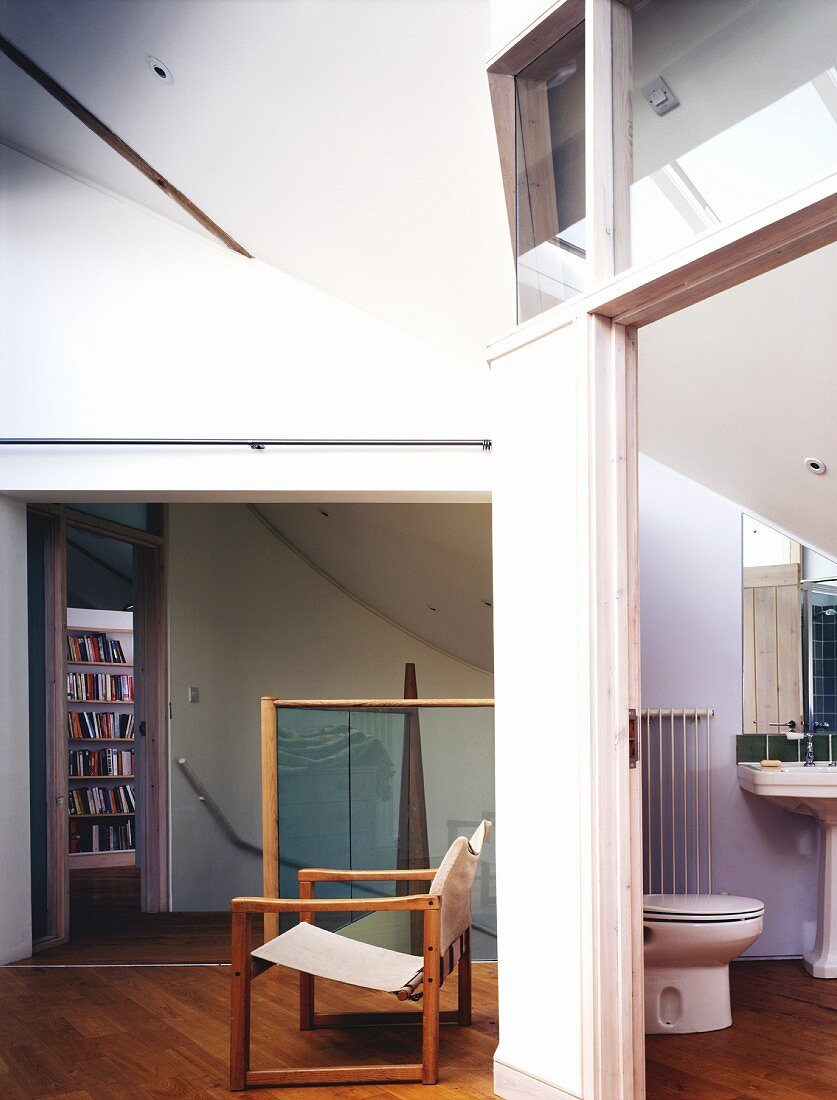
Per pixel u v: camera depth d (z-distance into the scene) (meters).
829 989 3.30
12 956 3.94
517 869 2.45
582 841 2.24
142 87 3.27
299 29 2.62
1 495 4.09
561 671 2.34
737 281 2.05
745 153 1.99
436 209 3.08
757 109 1.96
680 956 2.90
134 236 4.17
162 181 3.82
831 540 3.55
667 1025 2.91
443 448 4.04
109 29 3.03
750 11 1.96
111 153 3.81
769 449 3.15
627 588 2.32
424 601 6.22
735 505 3.79
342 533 5.86
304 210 3.50
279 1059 2.71
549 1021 2.32
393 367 4.08
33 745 4.33
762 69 1.94
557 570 2.38
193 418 4.10
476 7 2.39
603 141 2.32
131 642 7.20
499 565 2.58
